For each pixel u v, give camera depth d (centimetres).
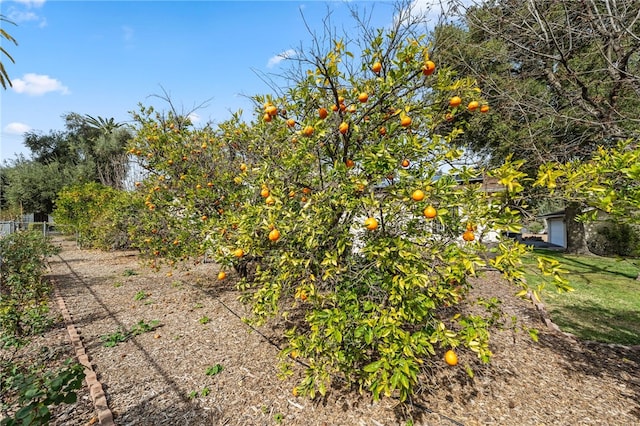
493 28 409
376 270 242
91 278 702
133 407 257
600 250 1141
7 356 334
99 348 356
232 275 682
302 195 268
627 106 482
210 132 522
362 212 241
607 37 346
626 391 280
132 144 527
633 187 194
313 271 260
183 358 331
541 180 196
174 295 560
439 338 202
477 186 210
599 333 410
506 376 299
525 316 464
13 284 486
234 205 440
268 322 412
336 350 227
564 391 278
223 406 257
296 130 282
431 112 262
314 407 254
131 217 765
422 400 262
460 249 209
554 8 392
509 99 408
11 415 238
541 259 196
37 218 2264
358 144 265
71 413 250
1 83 271
